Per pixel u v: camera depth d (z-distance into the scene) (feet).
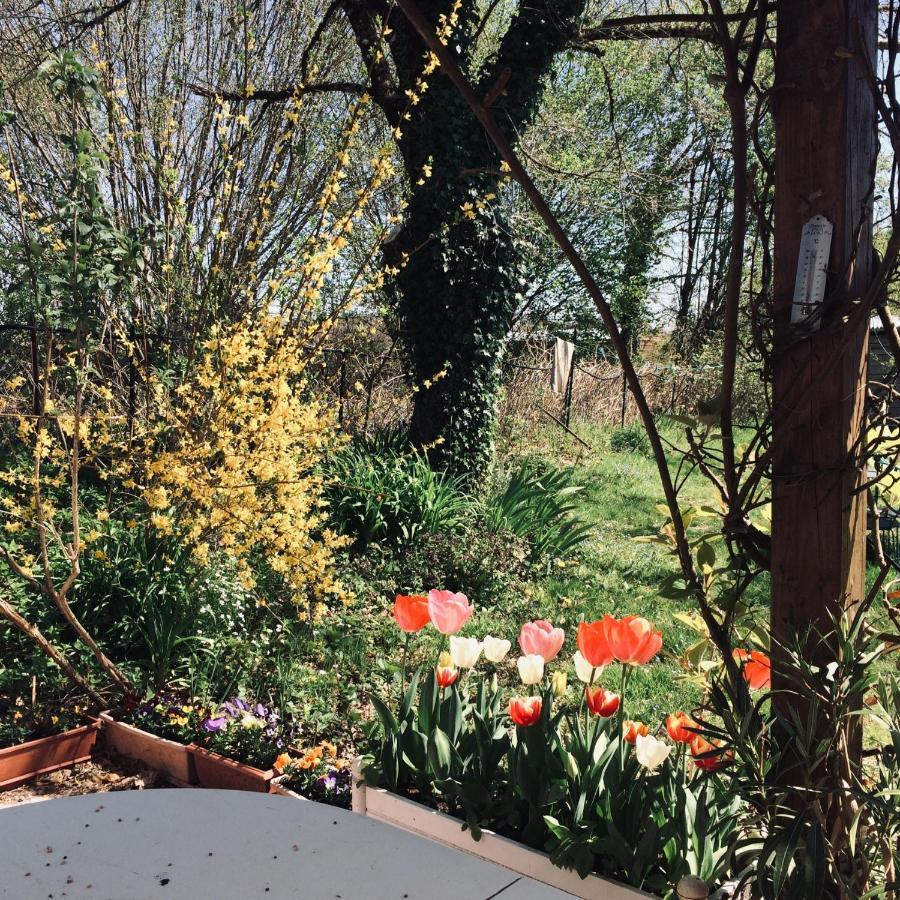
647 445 42.78
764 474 5.65
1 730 11.42
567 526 23.15
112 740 11.88
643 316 68.44
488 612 18.25
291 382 18.66
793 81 5.33
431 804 7.13
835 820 5.38
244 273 21.12
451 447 27.30
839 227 5.29
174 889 3.72
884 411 6.07
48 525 11.94
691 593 6.39
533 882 3.95
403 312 28.02
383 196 35.35
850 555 5.49
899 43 5.29
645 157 61.36
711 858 5.87
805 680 5.13
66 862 3.90
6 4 27.55
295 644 13.94
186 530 14.34
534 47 26.40
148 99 26.48
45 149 24.20
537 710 6.75
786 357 5.52
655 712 13.39
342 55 31.83
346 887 3.82
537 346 46.32
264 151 27.40
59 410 15.21
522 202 47.09
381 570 19.54
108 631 13.46
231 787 10.80
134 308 19.13
